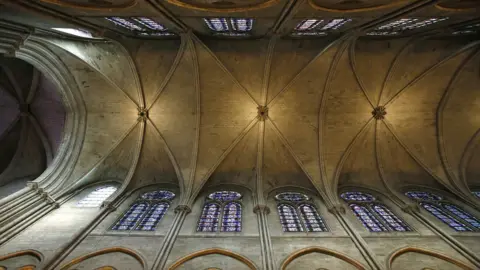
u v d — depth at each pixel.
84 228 11.12
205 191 15.46
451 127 15.88
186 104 16.28
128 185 15.22
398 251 9.98
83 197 14.22
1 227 10.27
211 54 14.74
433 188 14.98
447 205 13.36
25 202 11.80
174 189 15.68
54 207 12.70
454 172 15.09
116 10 8.76
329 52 14.48
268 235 10.91
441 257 9.75
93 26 10.45
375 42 14.38
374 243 10.47
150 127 16.25
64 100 15.35
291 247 10.30
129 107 16.12
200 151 16.31
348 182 15.98
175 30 12.43
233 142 16.34
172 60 15.25
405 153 16.09
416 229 11.41
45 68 13.62
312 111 16.45
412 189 15.18
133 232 11.40
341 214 12.45
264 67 15.45
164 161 16.36
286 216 12.77
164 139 16.28
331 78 15.44
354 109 16.17
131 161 16.30
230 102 16.36
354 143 16.11
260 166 16.09
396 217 12.59
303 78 15.72
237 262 9.80
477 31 12.34
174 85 15.86
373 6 8.95
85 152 15.55
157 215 12.98
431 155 15.82
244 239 10.87
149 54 14.94
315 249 10.23
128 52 14.30
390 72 15.21
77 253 9.93
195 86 15.80
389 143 16.25
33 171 16.42
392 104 15.99
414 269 9.30
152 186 15.94
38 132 16.77
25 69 16.03
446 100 15.62
